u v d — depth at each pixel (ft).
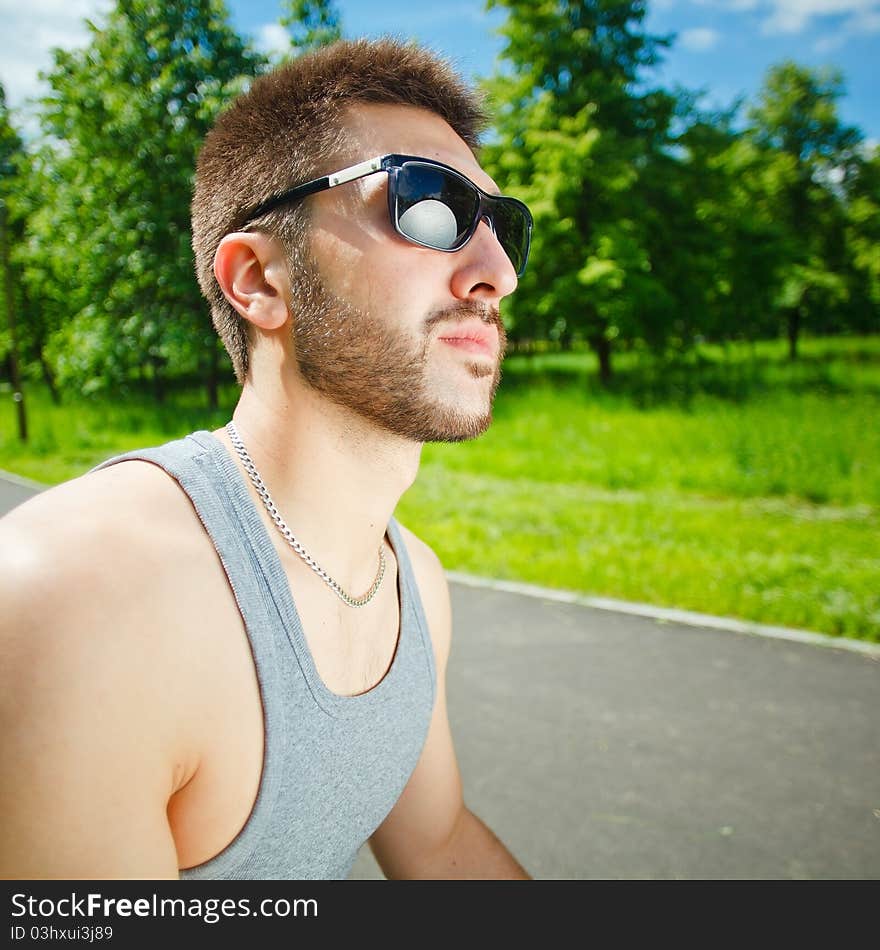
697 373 53.47
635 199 58.85
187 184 49.21
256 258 2.72
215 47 49.26
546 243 58.85
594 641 15.99
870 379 46.09
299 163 2.67
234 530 2.38
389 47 2.91
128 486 2.32
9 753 1.76
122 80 51.01
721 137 61.77
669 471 33.14
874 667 14.60
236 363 2.91
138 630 1.97
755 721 12.57
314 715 2.40
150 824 1.98
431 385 2.66
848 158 62.90
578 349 71.51
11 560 1.92
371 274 2.58
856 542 22.21
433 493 30.53
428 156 2.71
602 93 59.06
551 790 10.62
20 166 59.67
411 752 2.93
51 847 1.80
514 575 20.13
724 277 61.21
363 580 2.86
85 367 57.62
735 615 17.25
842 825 9.81
